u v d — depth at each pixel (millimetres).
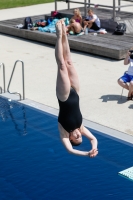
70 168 15422
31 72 25156
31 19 34125
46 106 20531
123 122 18719
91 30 30984
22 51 29219
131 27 31422
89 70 25359
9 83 21484
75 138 11500
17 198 13906
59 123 11570
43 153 16500
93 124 18500
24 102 21047
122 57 27000
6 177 15031
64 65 11094
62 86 11117
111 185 14375
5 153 16594
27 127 18672
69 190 14211
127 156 16062
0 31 34062
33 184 14594
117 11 34875
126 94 21719
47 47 30172
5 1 45250
